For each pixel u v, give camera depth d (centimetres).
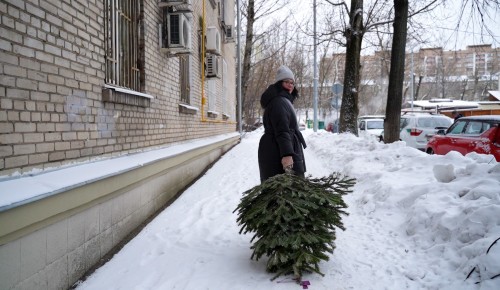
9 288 255
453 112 3544
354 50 1412
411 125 1449
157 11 646
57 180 313
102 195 384
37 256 285
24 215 264
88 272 360
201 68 1049
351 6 1412
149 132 605
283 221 325
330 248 349
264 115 395
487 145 810
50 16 339
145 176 509
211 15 1274
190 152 782
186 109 829
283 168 377
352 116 1425
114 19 497
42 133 326
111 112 465
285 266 328
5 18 282
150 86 611
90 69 413
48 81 335
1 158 277
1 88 278
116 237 429
